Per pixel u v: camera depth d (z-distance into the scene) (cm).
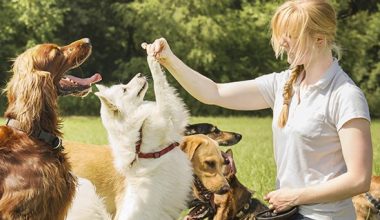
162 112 535
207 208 605
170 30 3656
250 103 482
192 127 719
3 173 491
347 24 3612
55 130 517
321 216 423
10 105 512
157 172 538
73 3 3778
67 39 3844
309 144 420
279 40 418
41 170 494
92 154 637
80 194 547
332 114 413
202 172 588
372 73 3531
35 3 3491
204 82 493
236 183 613
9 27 3509
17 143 496
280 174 439
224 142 723
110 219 566
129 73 3772
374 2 3716
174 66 500
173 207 551
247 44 3741
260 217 430
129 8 3788
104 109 536
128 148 535
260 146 1531
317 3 407
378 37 3578
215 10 3656
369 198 649
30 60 523
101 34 3916
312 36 410
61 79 546
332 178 419
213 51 3688
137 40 3838
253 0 3759
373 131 2198
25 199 487
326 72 420
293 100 433
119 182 604
